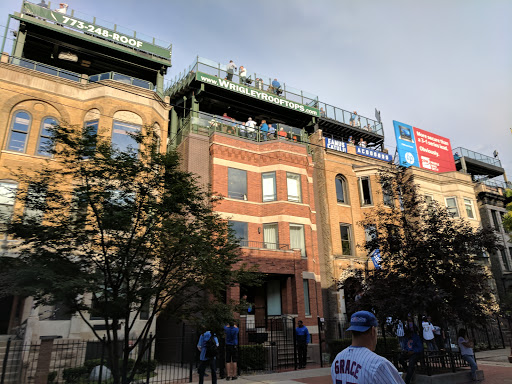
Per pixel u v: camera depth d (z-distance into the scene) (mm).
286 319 17844
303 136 24609
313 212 23219
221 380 12102
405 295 10070
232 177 21062
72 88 17984
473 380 10633
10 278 7070
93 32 20609
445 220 12469
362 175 25484
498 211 33031
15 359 12133
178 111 25391
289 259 18750
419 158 29203
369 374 2570
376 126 31125
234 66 24969
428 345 14969
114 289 7945
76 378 12328
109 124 17828
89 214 8023
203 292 13211
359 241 23844
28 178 8484
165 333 19016
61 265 7352
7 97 16312
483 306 11141
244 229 20328
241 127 22766
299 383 11070
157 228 8273
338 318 20922
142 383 10656
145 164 8906
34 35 19734
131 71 23031
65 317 14234
